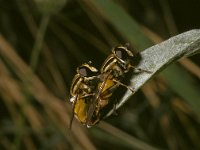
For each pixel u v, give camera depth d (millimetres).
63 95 323
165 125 302
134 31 228
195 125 298
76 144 283
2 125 298
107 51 327
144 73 167
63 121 292
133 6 330
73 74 343
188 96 230
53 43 341
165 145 306
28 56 346
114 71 181
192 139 301
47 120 293
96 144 303
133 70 169
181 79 230
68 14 311
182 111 291
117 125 296
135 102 305
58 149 292
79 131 283
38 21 324
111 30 315
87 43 342
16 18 349
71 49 340
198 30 161
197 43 160
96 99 182
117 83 174
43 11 258
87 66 188
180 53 161
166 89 281
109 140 276
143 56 167
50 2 255
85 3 306
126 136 273
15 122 300
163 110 272
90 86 187
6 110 329
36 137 308
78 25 342
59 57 343
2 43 302
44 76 329
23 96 292
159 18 327
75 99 189
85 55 341
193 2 348
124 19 229
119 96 173
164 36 325
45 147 284
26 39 346
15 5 326
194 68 262
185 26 348
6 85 300
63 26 334
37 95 291
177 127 304
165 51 163
